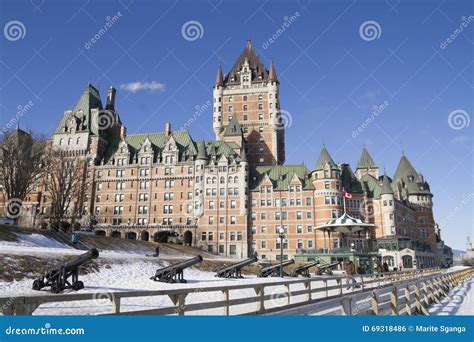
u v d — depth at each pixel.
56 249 43.38
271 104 122.62
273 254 92.50
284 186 97.50
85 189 94.38
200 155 99.38
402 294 27.53
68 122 108.94
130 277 36.84
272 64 126.81
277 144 125.44
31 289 25.19
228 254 92.75
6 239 42.53
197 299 24.30
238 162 100.12
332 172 94.06
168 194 99.62
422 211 121.44
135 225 96.31
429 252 105.81
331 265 51.44
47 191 96.44
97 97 117.19
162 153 102.50
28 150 66.62
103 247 57.09
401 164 129.62
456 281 38.69
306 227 92.50
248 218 95.62
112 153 108.25
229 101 125.88
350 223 55.97
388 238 90.94
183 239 95.38
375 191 101.19
